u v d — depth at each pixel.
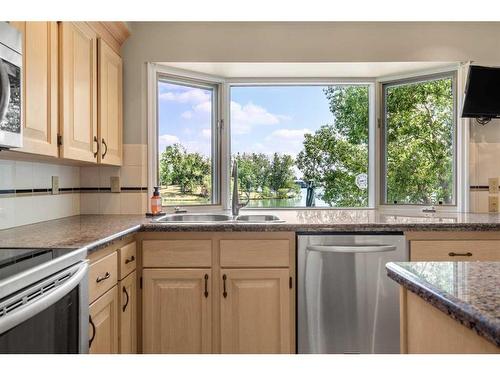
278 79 2.94
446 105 2.74
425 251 2.02
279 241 2.02
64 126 1.72
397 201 2.87
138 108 2.56
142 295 2.02
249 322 2.01
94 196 2.56
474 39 2.60
